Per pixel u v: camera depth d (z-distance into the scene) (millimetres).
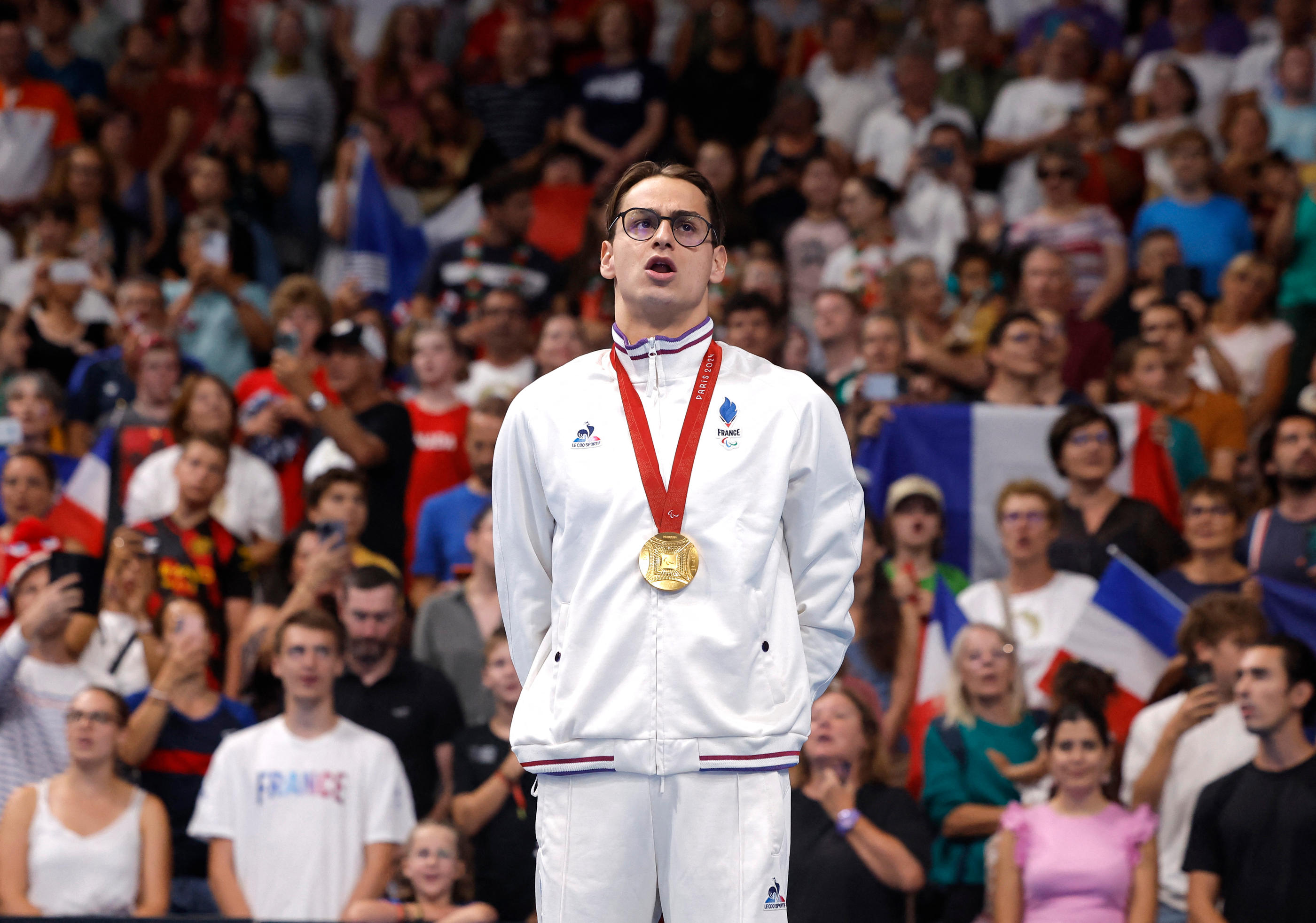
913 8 43281
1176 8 38562
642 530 9258
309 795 19016
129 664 21672
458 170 38719
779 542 9531
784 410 9570
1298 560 22062
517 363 30156
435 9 43219
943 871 19047
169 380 27484
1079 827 17797
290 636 19328
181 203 39875
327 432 24703
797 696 9242
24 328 30922
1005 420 24484
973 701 19828
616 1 39875
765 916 8992
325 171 41094
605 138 39156
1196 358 29156
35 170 38625
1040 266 28078
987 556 24375
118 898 18625
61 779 19078
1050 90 36500
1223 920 17422
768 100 39500
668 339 9727
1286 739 17500
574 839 9164
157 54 42688
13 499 24109
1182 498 23422
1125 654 20562
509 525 9820
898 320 26875
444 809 20078
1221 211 32312
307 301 28688
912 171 33875
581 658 9203
